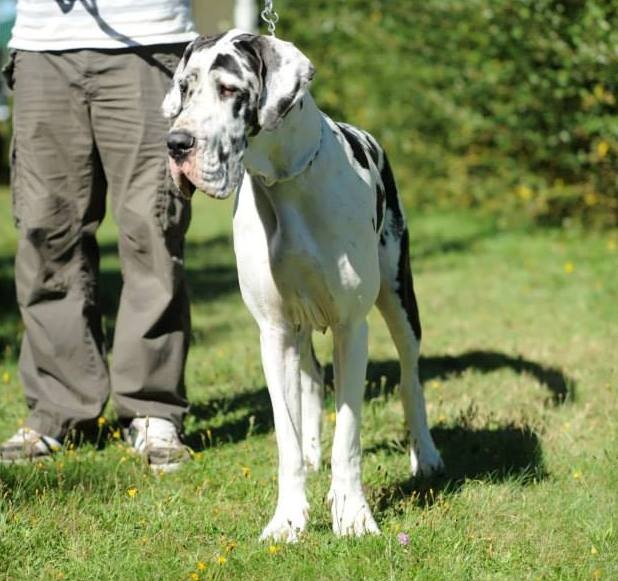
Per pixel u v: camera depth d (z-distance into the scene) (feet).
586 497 14.75
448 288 30.96
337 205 12.99
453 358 23.08
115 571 12.60
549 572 12.50
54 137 16.63
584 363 22.24
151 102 16.37
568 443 17.12
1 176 69.15
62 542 13.50
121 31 16.21
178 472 16.12
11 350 24.39
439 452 16.75
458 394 20.16
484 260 34.94
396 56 43.57
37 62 16.52
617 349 23.29
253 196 13.14
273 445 17.42
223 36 12.34
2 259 39.99
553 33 33.83
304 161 12.67
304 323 13.78
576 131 35.86
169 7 16.43
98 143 16.69
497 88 38.27
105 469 16.19
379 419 18.61
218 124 11.85
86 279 17.53
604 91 33.71
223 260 38.45
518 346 24.06
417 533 13.38
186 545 13.42
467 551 13.00
